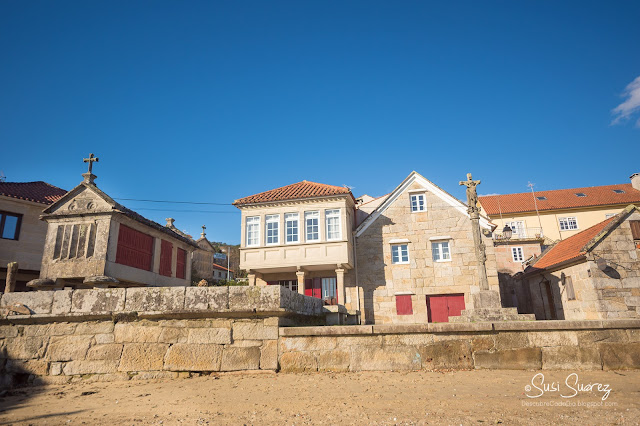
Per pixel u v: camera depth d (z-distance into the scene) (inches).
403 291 840.3
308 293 884.6
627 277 639.1
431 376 307.0
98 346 348.5
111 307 351.9
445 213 865.5
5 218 775.7
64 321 360.2
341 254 821.2
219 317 344.8
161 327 346.0
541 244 1328.7
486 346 330.6
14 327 362.9
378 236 879.7
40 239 804.0
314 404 241.6
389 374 316.5
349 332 335.3
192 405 249.8
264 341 338.0
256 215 880.3
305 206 863.7
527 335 330.6
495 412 217.6
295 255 836.6
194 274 1526.8
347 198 863.7
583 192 1667.1
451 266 836.0
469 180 599.8
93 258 540.1
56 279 542.9
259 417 220.4
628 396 245.1
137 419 226.5
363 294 854.5
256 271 867.4
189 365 335.0
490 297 536.1
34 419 236.7
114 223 562.6
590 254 650.8
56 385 338.6
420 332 334.0
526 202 1641.2
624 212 664.4
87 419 231.3
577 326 327.6
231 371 332.2
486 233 837.8
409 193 893.2
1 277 761.6
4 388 343.0
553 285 823.1
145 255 639.8
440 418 208.7
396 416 213.9
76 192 579.5
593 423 196.5
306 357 333.4
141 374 337.1
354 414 219.9
